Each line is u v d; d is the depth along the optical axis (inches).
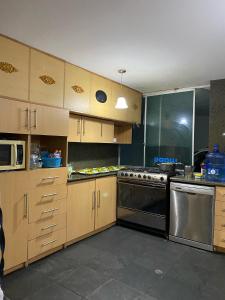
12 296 75.8
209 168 122.4
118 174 145.6
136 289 81.0
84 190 121.0
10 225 86.8
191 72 122.9
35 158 102.3
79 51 98.3
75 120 123.6
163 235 128.7
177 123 159.5
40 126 97.6
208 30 78.3
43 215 99.3
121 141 175.6
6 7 66.7
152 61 108.1
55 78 104.3
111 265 96.9
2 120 83.4
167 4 64.6
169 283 85.2
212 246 111.6
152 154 170.9
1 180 83.8
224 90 132.1
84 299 75.2
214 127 134.7
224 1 62.6
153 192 132.0
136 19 72.6
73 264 96.8
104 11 68.6
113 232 134.3
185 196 119.3
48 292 78.3
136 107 165.2
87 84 122.5
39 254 99.0
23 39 87.4
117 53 99.8
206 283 85.8
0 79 82.6
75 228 115.9
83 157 151.8
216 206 110.4
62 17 72.1
